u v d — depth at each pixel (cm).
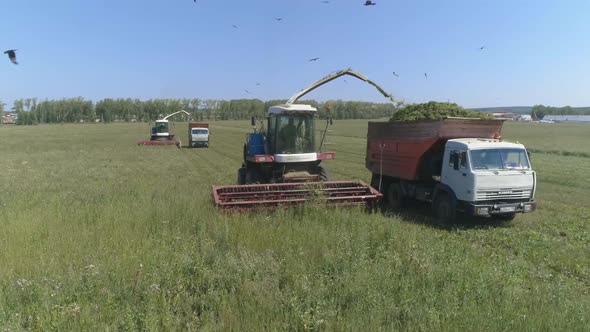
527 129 7625
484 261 760
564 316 508
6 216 974
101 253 696
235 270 625
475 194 1115
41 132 8531
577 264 806
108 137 6688
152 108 15538
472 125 1255
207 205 1082
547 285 648
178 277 598
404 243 801
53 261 664
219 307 521
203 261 656
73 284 559
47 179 2008
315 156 1479
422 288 577
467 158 1133
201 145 4519
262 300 527
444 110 1327
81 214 978
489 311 507
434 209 1244
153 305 509
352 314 495
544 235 1033
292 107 1462
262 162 1495
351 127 8212
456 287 582
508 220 1200
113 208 1039
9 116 16550
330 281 596
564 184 1895
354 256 688
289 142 1474
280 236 815
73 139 6188
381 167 1491
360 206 1162
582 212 1318
